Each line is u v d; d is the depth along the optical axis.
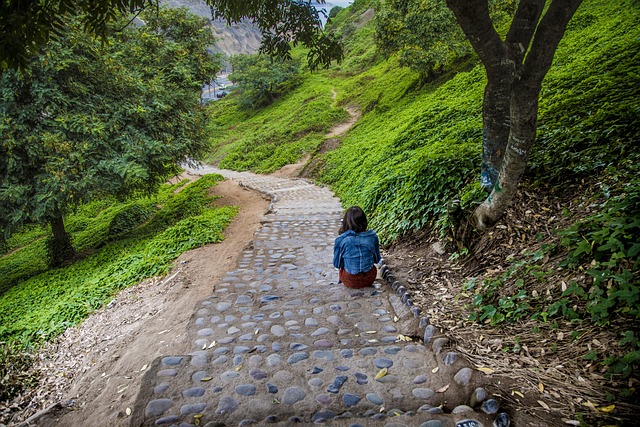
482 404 2.43
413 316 4.05
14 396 4.66
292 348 3.63
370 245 4.94
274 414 2.67
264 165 24.66
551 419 2.25
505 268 4.29
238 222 10.44
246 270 6.37
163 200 20.66
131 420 2.70
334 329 4.00
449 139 9.16
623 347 2.63
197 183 20.02
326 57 5.22
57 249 12.88
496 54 3.96
